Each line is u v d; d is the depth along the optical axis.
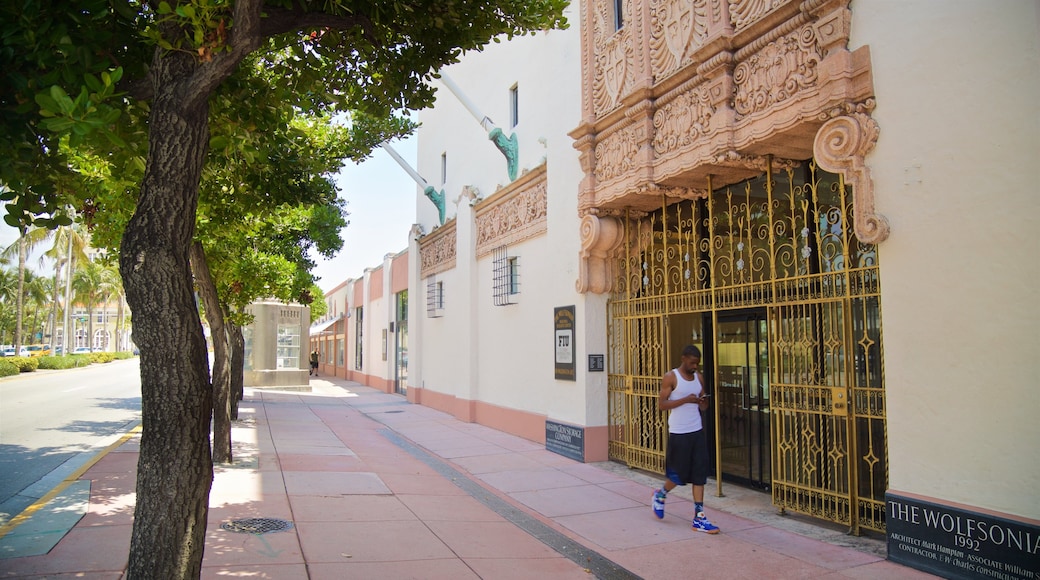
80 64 3.69
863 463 6.28
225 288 14.76
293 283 17.75
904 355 5.29
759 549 5.92
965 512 4.81
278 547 5.67
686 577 5.29
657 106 8.33
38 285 62.81
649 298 9.20
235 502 7.26
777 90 6.50
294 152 8.03
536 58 12.52
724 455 8.76
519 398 12.83
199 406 3.30
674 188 8.51
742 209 8.06
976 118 4.82
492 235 14.53
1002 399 4.62
